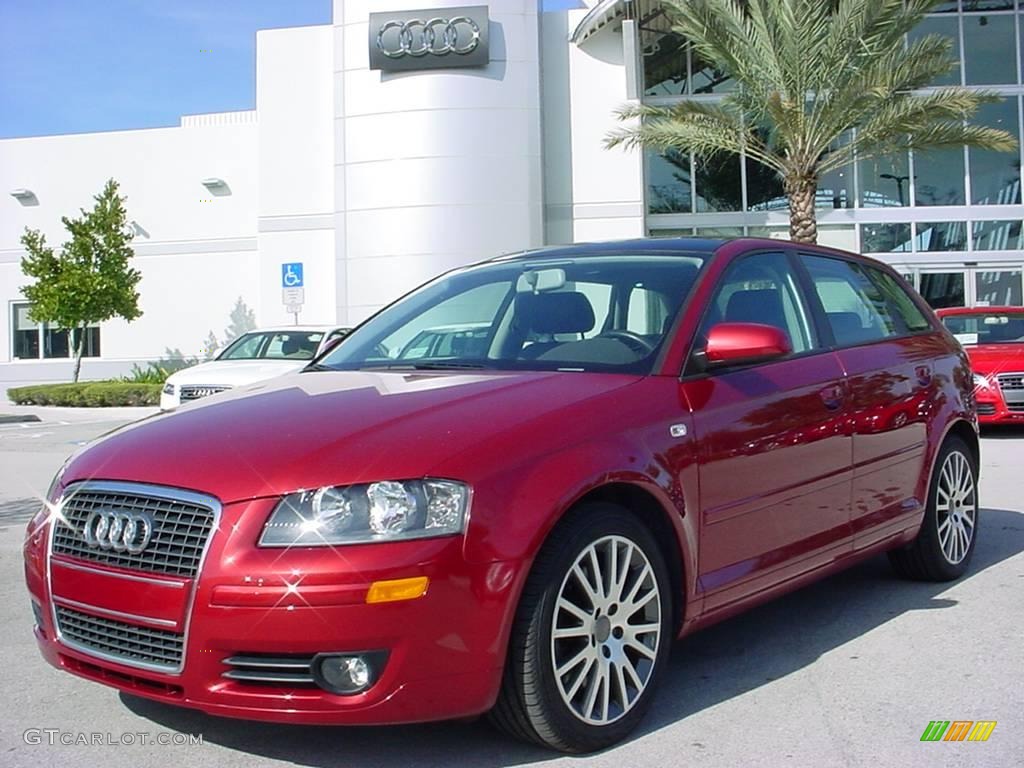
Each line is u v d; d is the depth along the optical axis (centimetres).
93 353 2706
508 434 348
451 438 342
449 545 320
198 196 2631
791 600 557
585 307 459
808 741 369
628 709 367
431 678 318
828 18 1761
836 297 529
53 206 2719
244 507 325
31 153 2731
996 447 1194
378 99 2208
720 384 420
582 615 351
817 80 1769
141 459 357
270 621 313
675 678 439
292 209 2403
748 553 421
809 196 1861
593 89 2286
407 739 374
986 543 681
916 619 514
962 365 605
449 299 508
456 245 2177
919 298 615
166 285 2656
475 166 2178
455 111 2177
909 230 2312
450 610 319
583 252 507
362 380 422
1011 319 1399
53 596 361
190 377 1258
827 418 465
